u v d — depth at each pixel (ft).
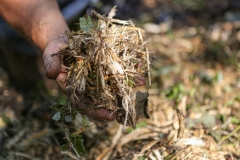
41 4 2.89
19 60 3.86
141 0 5.39
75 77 2.50
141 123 3.26
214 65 4.09
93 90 2.50
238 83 3.80
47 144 3.41
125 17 5.06
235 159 2.84
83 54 2.48
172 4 5.30
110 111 2.52
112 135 3.29
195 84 3.82
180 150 2.80
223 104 3.48
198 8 5.14
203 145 2.88
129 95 2.53
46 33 2.81
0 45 3.90
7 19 2.97
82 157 2.74
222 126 3.16
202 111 3.38
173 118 3.30
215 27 4.72
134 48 2.57
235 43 4.40
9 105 3.88
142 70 2.64
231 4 5.11
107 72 2.45
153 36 4.61
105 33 2.50
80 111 2.57
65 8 3.76
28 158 3.30
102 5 5.05
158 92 3.70
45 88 4.01
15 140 3.49
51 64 2.46
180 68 4.05
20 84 4.07
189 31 4.71
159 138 3.03
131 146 3.08
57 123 3.57
